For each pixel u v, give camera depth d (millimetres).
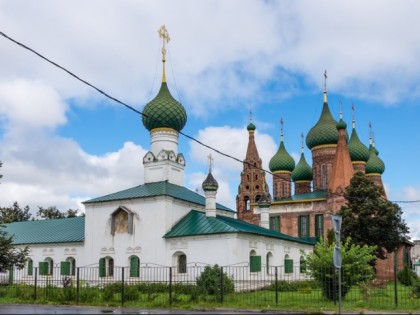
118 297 33438
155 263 50375
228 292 35375
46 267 56188
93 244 54562
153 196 51844
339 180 71250
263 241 51750
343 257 32438
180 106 61125
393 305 28547
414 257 119688
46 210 98125
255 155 92938
